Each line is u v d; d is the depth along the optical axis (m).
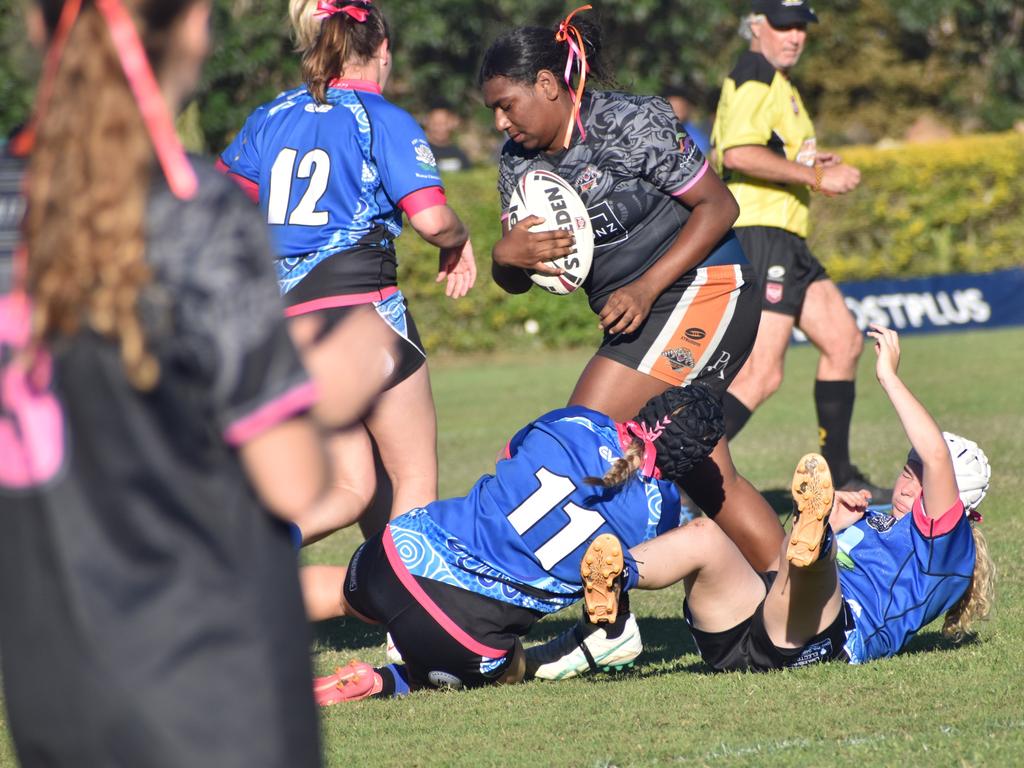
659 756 11.59
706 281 16.88
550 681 14.95
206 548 6.37
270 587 6.53
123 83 6.30
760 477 28.31
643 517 14.12
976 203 58.50
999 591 17.92
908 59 92.25
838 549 15.27
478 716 13.34
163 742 6.24
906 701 13.02
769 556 17.06
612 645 14.82
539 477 14.12
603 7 76.81
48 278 6.10
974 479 15.37
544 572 14.05
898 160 58.16
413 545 14.27
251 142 17.81
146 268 6.13
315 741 6.59
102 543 6.27
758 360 25.00
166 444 6.29
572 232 16.73
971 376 42.25
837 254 58.56
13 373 6.31
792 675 14.26
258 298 6.43
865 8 88.94
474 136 81.12
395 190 17.11
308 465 6.59
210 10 6.81
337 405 7.50
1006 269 57.16
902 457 29.86
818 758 11.20
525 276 18.11
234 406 6.39
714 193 16.70
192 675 6.28
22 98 63.75
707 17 79.56
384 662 16.53
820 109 91.19
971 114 91.12
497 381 48.50
